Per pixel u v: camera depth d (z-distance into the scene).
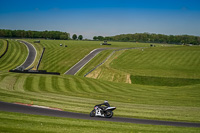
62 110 19.61
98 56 98.19
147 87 50.00
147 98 33.38
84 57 97.56
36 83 42.25
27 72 59.06
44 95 29.42
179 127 15.56
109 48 124.56
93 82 50.03
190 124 17.11
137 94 37.78
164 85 58.78
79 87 42.84
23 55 100.25
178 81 59.84
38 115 16.84
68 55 101.06
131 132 13.27
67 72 76.25
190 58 87.12
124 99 31.00
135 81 62.41
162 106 26.19
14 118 15.09
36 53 105.19
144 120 17.62
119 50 109.38
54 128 13.20
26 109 19.05
